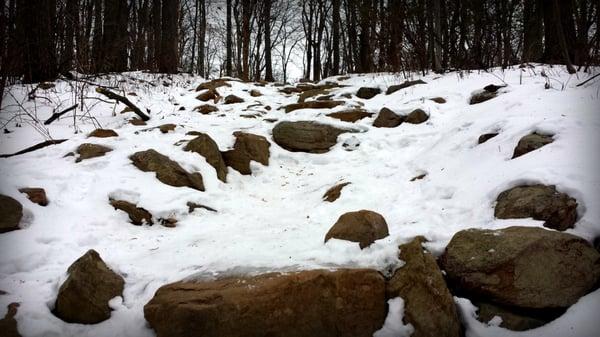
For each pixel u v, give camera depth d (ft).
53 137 20.48
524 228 10.38
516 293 9.49
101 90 23.58
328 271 9.96
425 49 38.40
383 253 10.93
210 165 18.80
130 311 10.02
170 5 43.78
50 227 13.07
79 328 9.52
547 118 15.29
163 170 17.03
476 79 27.50
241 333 9.12
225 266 11.12
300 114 27.45
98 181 15.75
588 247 9.85
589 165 11.87
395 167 19.19
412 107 24.31
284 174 21.08
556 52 30.32
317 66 67.62
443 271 10.69
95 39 35.68
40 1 28.19
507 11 41.57
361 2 43.55
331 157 21.81
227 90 36.19
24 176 14.76
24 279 10.73
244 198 18.12
